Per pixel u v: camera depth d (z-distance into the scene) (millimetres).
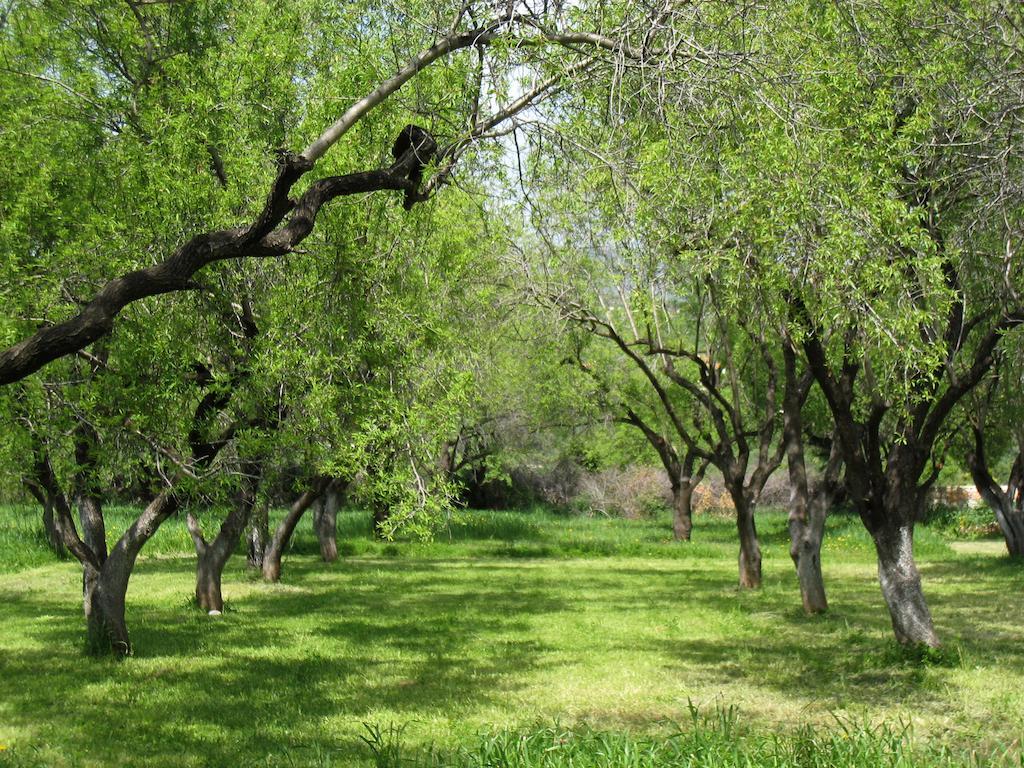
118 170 12648
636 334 21766
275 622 17266
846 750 7695
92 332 7258
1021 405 21219
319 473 13242
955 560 28938
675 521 37750
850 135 11398
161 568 26156
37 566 27125
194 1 13594
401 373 13273
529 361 26312
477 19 8992
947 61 12148
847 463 13664
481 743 8070
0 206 11961
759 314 12461
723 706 10406
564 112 9289
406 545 33844
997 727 9672
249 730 9758
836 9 11656
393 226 13469
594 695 11281
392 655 14016
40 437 11680
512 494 50344
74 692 11484
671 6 8422
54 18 13469
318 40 14094
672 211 10961
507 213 19156
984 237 13461
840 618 17578
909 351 10227
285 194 7789
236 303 12633
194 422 12320
